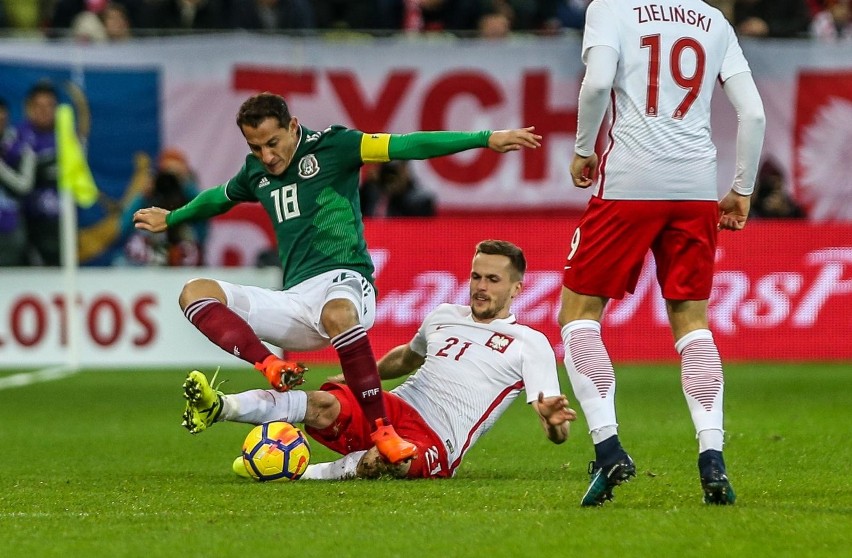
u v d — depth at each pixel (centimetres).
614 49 1995
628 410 3828
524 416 3781
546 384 2391
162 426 3572
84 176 5122
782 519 1842
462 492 2183
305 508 2031
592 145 2030
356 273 2444
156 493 2244
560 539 1719
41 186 5475
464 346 2456
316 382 4600
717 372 1988
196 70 5422
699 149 2014
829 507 1986
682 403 4028
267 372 2255
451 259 5356
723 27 2059
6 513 2045
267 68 5434
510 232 5359
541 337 2434
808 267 5409
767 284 5409
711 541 1697
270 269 5378
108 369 5422
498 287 2439
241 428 3531
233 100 5431
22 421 3722
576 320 2036
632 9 2025
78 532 1850
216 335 2322
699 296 2025
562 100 5466
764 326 5412
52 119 5444
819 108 5466
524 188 5478
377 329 5347
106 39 5409
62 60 5412
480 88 5462
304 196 2453
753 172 2048
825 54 5453
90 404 4181
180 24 5975
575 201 5469
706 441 1952
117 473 2589
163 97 5431
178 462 2789
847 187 5481
